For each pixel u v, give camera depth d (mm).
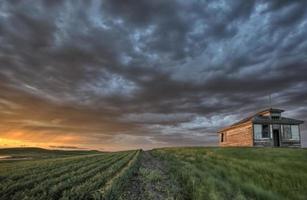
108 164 28469
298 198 14773
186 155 35969
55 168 24688
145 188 14758
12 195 12258
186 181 16828
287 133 42188
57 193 12367
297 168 20219
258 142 41125
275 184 16859
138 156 41062
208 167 23453
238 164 23234
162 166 27281
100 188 13312
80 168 24266
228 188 15680
